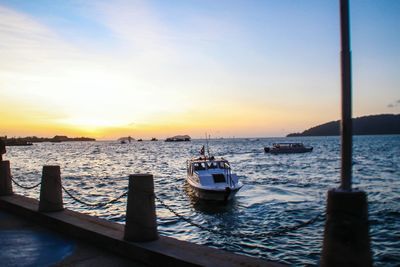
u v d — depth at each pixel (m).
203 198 27.78
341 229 4.29
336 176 49.38
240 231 19.81
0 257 6.91
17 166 75.44
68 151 179.75
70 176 52.97
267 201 29.41
